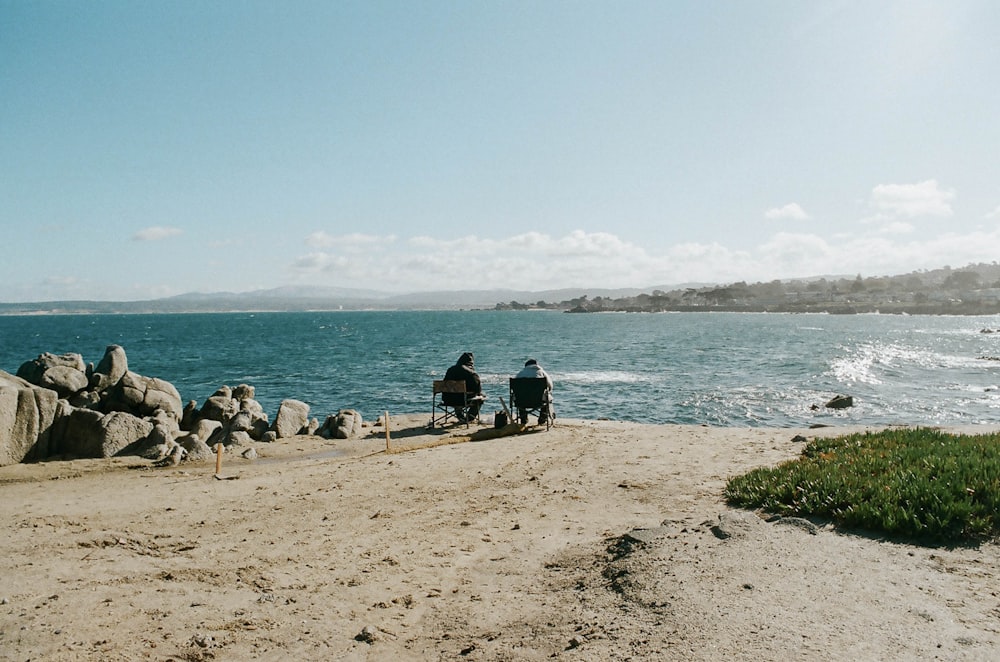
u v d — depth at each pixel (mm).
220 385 46312
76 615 6773
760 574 6996
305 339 118625
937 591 6484
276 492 13406
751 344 88750
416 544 9680
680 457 16000
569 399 36562
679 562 7512
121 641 6199
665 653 5383
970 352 70688
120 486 14430
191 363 65188
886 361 59250
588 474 14312
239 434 21062
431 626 6695
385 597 7551
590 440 19234
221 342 109688
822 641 5387
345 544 9734
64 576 8117
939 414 30484
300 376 51906
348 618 6910
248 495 13180
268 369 58312
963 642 5297
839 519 9156
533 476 14320
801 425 28453
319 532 10406
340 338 122188
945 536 8242
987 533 8266
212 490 13742
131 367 60125
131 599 7328
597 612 6516
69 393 22703
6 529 10594
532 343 98875
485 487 13445
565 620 6445
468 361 25203
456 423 24828
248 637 6398
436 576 8258
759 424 28828
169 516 11492
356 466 16266
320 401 37656
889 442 14375
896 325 168000
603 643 5754
